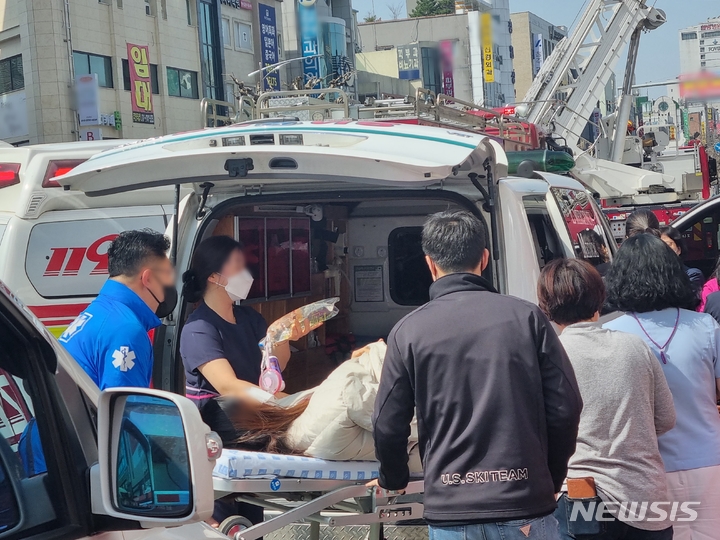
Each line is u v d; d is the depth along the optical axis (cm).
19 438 172
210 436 170
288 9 3828
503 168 372
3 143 623
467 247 260
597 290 302
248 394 329
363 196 392
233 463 282
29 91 2642
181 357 366
